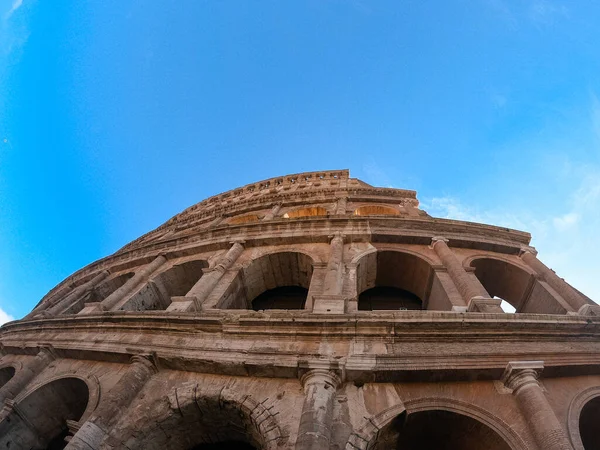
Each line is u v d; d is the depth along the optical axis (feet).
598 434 43.75
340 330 43.80
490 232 78.33
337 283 58.54
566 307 58.95
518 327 44.50
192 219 130.00
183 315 50.16
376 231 75.46
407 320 43.42
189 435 44.32
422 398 38.99
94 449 38.22
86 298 87.76
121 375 49.88
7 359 65.87
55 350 58.90
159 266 83.97
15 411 52.70
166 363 47.03
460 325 43.80
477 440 38.55
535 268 69.67
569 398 40.11
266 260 73.82
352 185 135.95
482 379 41.06
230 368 43.37
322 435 33.27
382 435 37.81
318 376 39.22
